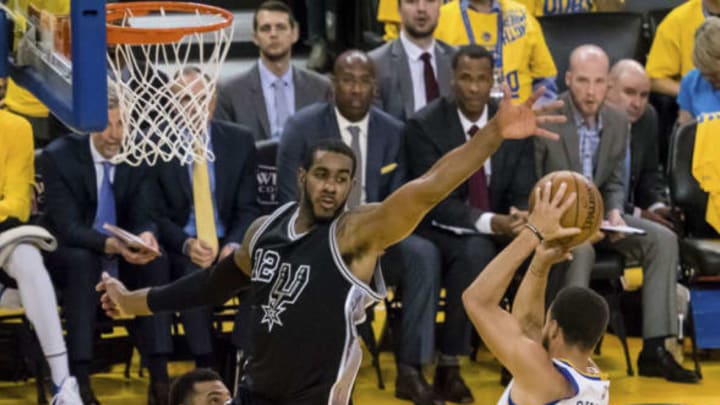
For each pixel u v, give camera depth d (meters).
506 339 8.82
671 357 14.29
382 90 15.62
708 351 15.37
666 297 14.29
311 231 8.46
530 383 8.86
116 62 9.32
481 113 14.25
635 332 15.76
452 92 14.73
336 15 19.42
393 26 17.81
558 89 17.22
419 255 13.49
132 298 9.62
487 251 13.77
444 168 7.79
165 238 13.72
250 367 8.68
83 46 6.97
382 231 8.14
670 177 15.12
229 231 14.06
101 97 7.04
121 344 14.17
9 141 13.35
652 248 14.30
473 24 16.53
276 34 15.46
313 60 18.92
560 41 17.25
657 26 17.88
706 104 15.40
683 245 14.70
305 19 20.25
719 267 14.32
